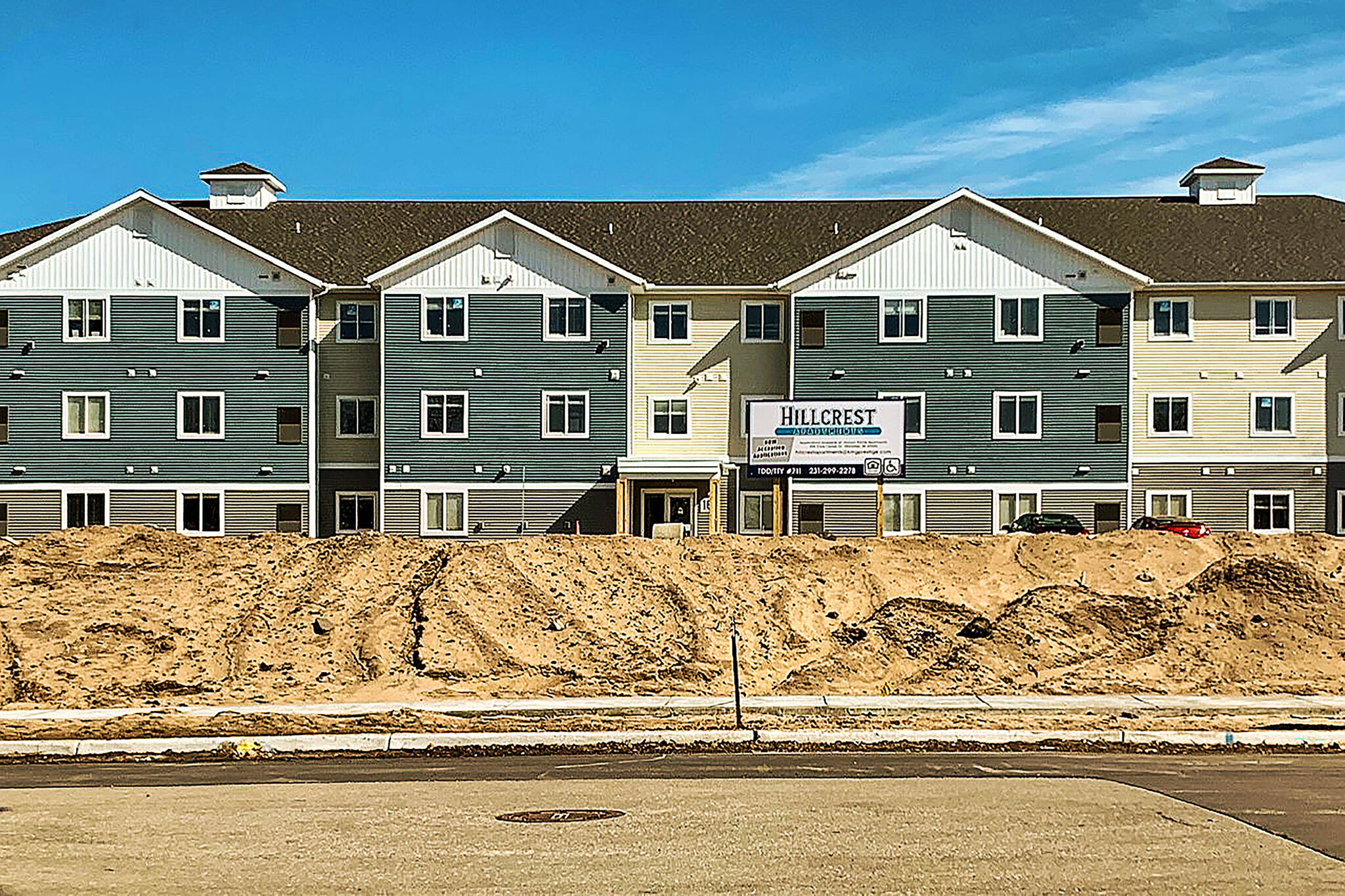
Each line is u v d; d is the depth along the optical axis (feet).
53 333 171.73
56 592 97.66
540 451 171.83
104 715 74.74
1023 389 171.53
